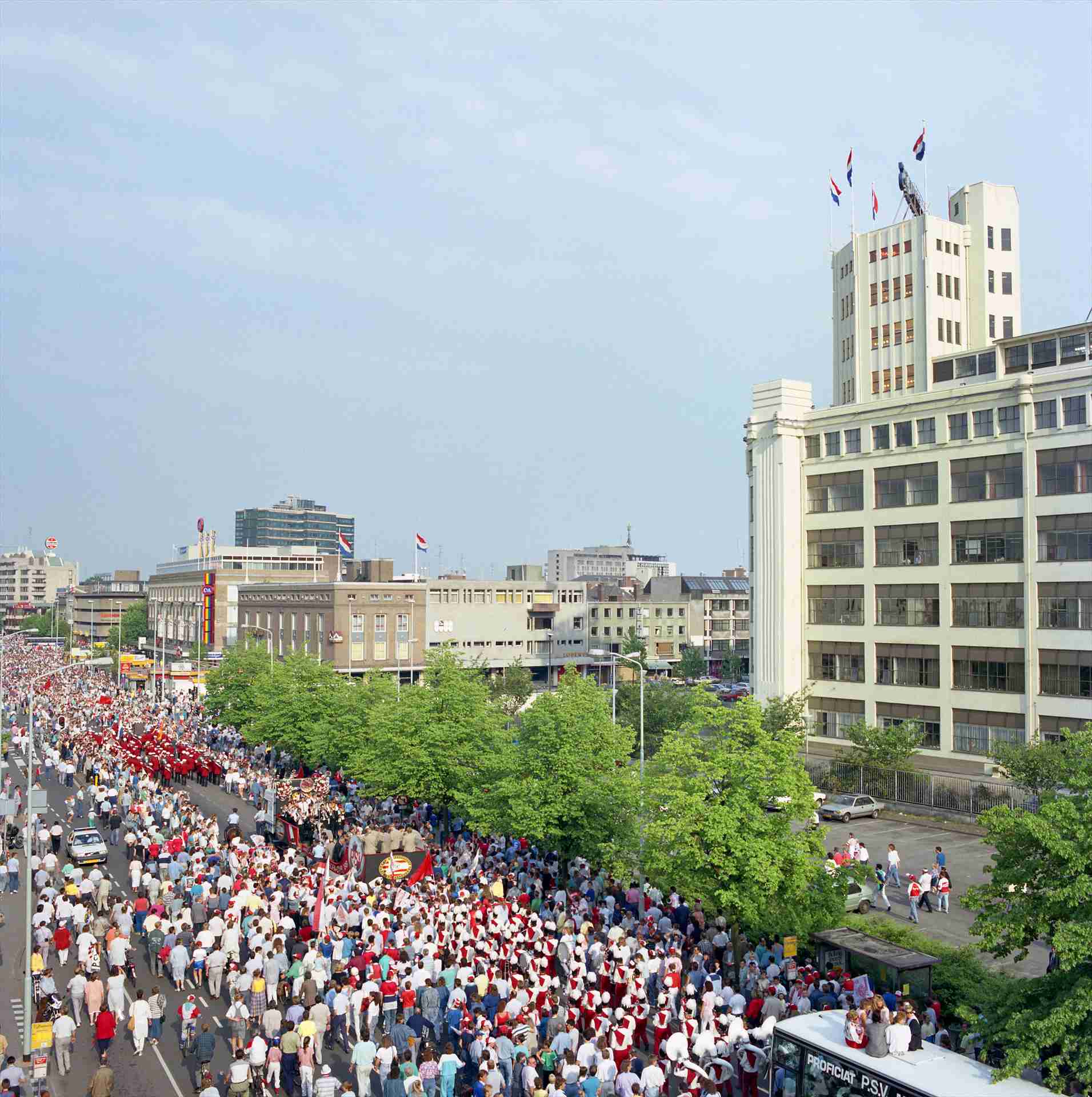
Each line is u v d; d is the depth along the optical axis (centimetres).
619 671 12081
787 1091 1853
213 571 15262
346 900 3262
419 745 4722
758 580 7512
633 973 2498
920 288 7719
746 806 2819
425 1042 2417
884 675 6819
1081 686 5703
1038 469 5941
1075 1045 1636
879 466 6875
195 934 3259
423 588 12275
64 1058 2495
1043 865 1855
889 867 4178
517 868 3925
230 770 6309
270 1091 2331
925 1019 2211
